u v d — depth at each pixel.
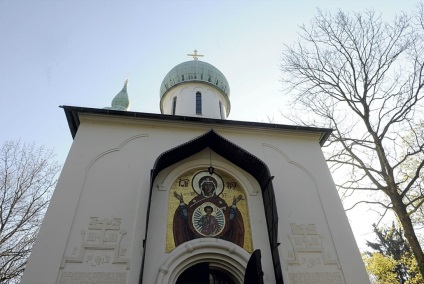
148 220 8.72
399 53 13.64
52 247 7.96
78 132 10.60
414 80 13.04
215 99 18.30
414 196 13.95
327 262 9.02
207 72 19.06
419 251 10.53
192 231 9.18
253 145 11.62
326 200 10.51
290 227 9.64
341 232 9.77
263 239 9.34
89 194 9.21
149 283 7.96
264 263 8.85
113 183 9.59
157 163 9.48
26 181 17.95
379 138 13.02
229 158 10.96
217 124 11.72
